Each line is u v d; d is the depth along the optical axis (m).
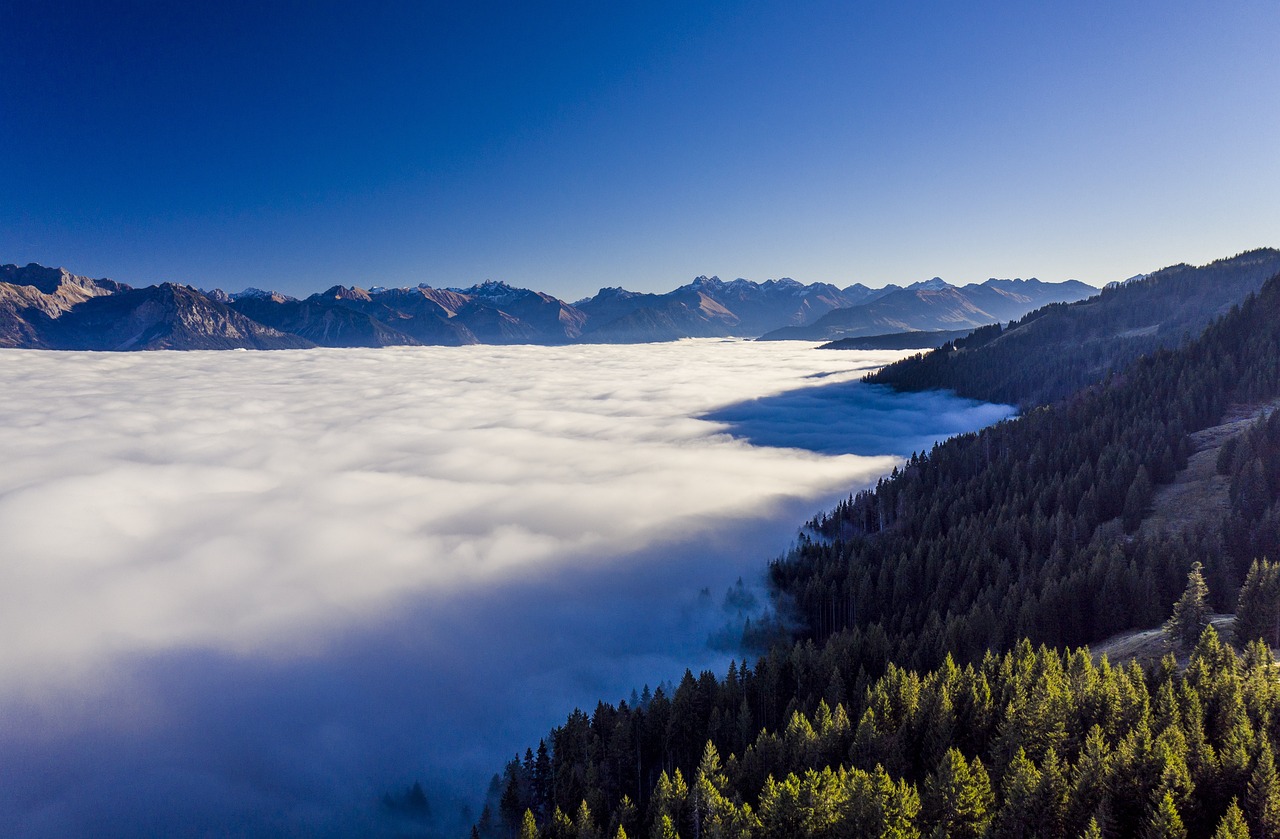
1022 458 170.38
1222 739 46.25
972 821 44.16
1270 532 94.44
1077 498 133.25
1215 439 140.25
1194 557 91.19
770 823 48.16
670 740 79.88
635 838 59.75
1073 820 42.25
